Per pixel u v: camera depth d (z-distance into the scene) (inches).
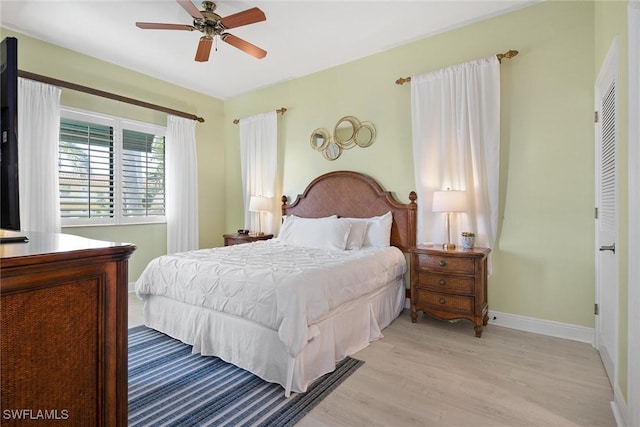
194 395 74.8
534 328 110.9
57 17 116.0
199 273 95.7
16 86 52.1
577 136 103.8
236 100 201.5
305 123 170.9
